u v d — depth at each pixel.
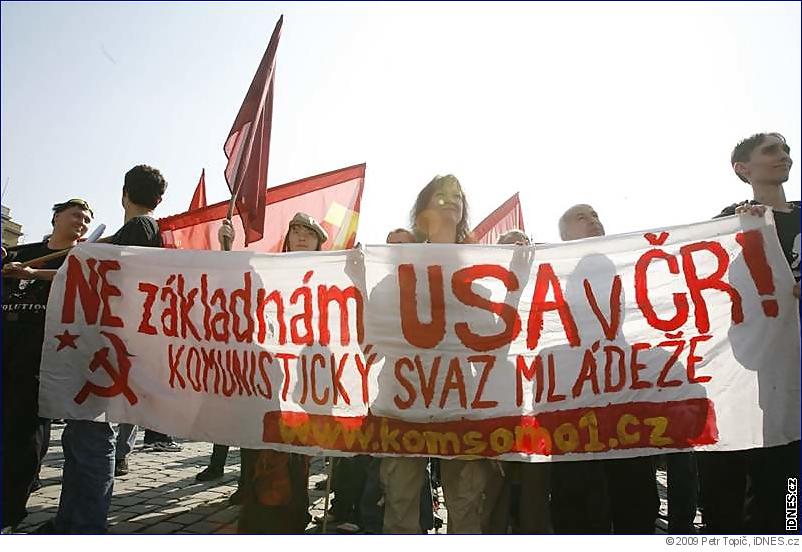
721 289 3.38
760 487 3.27
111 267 3.88
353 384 3.48
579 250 3.53
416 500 3.31
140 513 4.39
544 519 3.47
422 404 3.38
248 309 3.71
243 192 5.13
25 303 3.89
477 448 3.28
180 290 3.82
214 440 3.56
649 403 3.30
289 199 7.75
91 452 3.53
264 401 3.56
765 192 3.62
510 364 3.40
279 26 5.27
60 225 4.23
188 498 4.91
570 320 3.45
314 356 3.56
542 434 3.28
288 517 3.26
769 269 3.34
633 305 3.44
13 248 4.34
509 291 3.50
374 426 3.39
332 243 7.76
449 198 3.76
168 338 3.78
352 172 8.04
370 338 3.51
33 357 3.77
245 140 4.93
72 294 3.81
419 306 3.51
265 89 5.12
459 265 3.53
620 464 3.45
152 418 3.65
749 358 3.28
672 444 3.23
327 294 3.63
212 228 7.48
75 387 3.67
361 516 4.23
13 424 3.63
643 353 3.37
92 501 3.46
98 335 3.79
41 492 4.89
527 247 3.54
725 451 3.41
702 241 3.46
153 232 4.15
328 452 3.38
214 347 3.71
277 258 3.75
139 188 4.30
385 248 3.60
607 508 3.24
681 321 3.39
